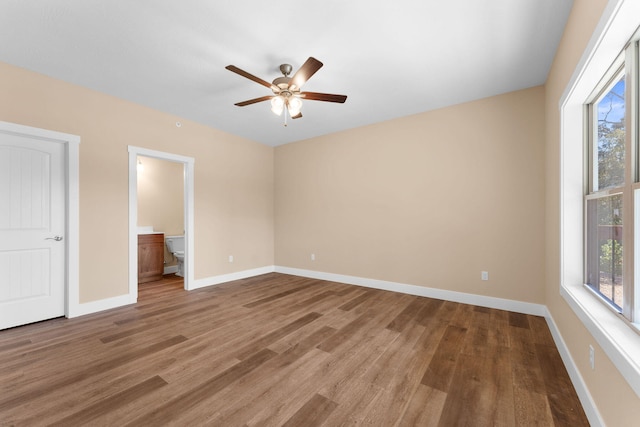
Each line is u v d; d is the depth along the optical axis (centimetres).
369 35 221
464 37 223
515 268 315
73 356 213
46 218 289
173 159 389
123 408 155
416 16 200
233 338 246
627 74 128
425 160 375
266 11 196
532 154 305
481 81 293
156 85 303
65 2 186
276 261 550
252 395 167
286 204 534
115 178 331
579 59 169
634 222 127
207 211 436
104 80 292
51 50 239
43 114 278
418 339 244
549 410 154
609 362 126
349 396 167
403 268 395
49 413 151
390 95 326
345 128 446
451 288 355
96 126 315
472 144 341
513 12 194
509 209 318
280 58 253
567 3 185
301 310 320
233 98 336
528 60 253
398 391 172
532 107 305
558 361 206
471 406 158
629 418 106
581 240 203
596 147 189
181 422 145
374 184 422
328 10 195
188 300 358
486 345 232
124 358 210
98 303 316
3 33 216
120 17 201
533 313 304
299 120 410
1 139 263
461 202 349
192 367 198
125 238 339
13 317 268
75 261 299
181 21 206
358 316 300
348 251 451
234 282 459
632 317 130
